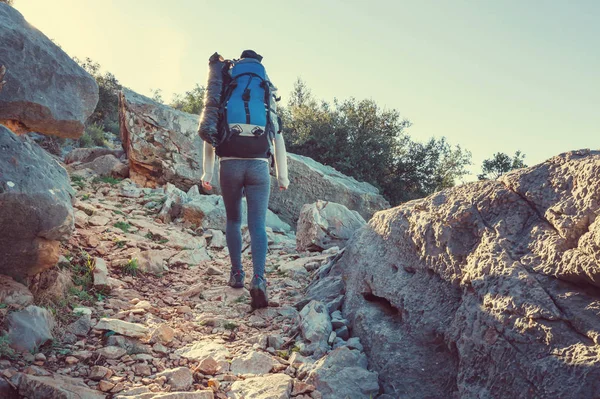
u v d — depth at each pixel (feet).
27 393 7.77
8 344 8.93
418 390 9.34
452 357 9.33
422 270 10.78
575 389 6.77
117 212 20.90
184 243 18.67
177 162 27.96
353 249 13.61
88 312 11.25
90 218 18.56
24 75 12.98
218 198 24.68
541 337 7.54
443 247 10.24
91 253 15.30
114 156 29.25
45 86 13.43
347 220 20.51
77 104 14.07
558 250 8.14
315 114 53.98
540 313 7.68
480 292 8.86
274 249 20.67
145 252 15.75
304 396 9.14
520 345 7.73
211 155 14.12
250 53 13.98
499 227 9.37
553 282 8.02
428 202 11.33
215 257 18.51
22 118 13.07
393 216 12.30
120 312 11.71
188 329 11.76
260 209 13.48
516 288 8.25
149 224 19.89
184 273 15.99
